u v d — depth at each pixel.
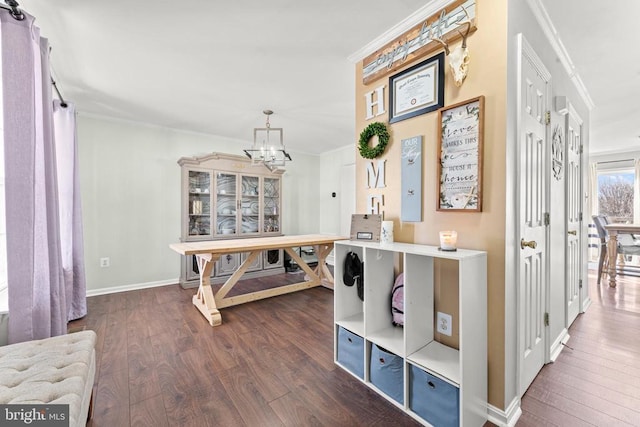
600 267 4.11
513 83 1.44
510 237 1.43
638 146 4.91
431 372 1.39
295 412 1.49
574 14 1.76
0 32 1.52
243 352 2.12
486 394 1.45
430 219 1.72
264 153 3.52
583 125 2.91
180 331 2.49
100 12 1.72
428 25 1.71
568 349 2.15
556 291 2.12
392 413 1.50
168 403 1.55
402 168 1.87
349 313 2.03
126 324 2.64
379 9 1.72
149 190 3.92
